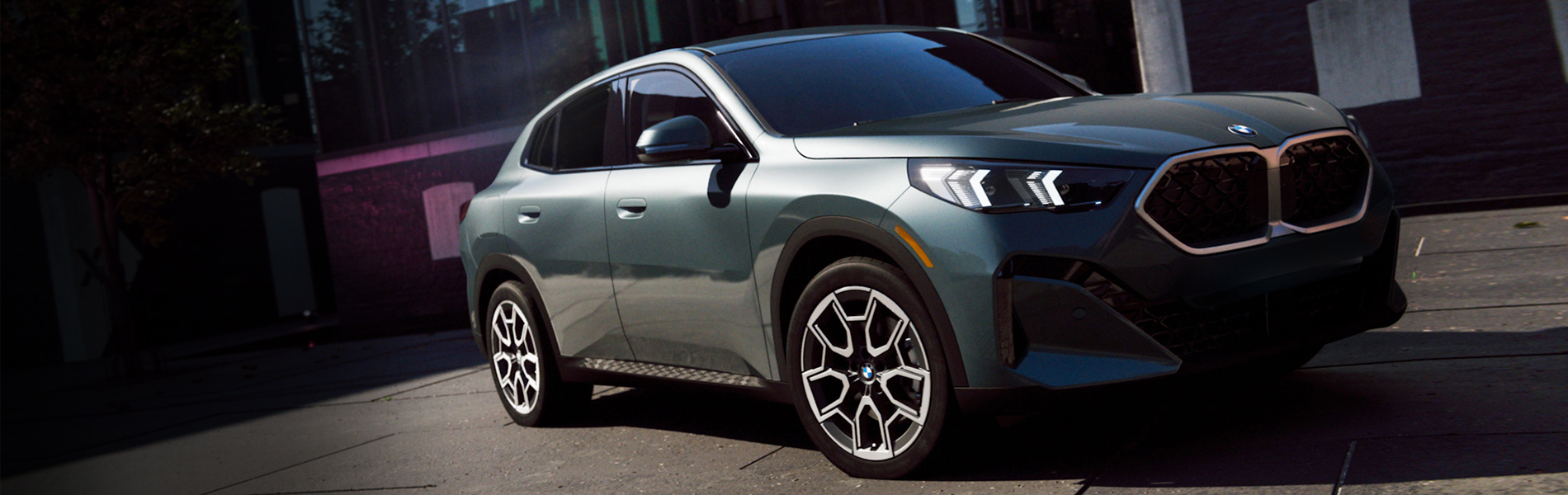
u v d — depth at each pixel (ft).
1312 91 33.81
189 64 41.81
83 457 23.07
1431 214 31.68
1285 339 10.70
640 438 15.47
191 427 25.30
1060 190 10.02
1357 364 14.07
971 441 10.96
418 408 22.06
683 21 39.81
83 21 39.99
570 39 42.83
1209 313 10.33
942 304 10.34
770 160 12.22
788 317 12.19
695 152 12.44
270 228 67.82
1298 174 10.64
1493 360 13.41
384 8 47.34
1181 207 10.08
